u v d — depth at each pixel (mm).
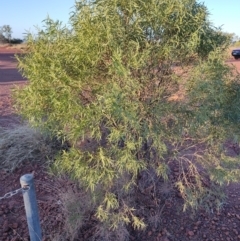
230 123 2436
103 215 2344
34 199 2135
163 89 2301
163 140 2359
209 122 2354
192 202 2543
